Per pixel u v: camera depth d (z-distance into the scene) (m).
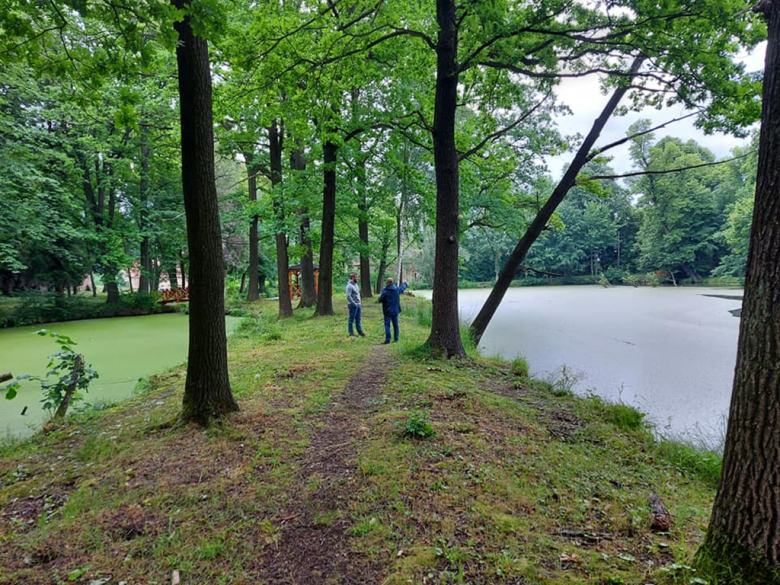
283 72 6.96
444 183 6.77
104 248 20.02
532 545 2.19
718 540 1.84
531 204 13.58
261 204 13.85
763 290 1.74
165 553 2.21
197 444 3.60
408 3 7.30
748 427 1.76
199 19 3.20
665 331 12.98
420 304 16.66
